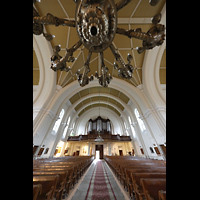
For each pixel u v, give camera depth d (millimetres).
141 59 8656
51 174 2604
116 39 7668
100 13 1961
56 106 9461
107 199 3027
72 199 3037
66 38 7449
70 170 3334
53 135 10727
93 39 2309
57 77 9188
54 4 5793
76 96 13719
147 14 6238
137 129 12477
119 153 19031
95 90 14266
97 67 9969
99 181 4742
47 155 10156
